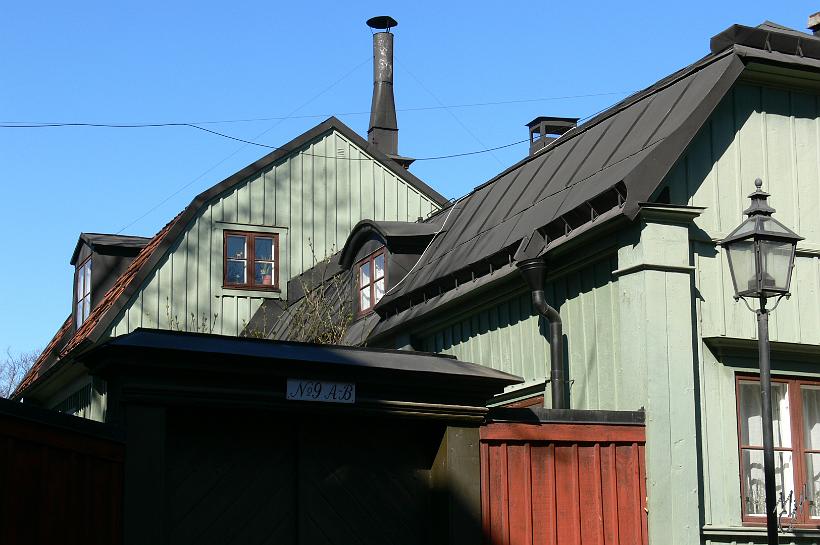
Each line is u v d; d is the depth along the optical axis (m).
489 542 12.12
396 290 19.16
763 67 14.20
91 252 26.86
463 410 12.19
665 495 12.74
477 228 17.89
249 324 25.39
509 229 16.28
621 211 13.08
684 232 13.30
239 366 10.96
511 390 15.67
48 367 26.33
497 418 12.45
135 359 10.54
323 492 11.80
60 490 9.36
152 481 10.52
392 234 19.67
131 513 10.34
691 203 13.76
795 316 14.22
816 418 14.15
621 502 12.71
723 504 13.23
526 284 15.29
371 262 20.94
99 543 9.91
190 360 10.73
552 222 14.42
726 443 13.39
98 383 21.88
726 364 13.59
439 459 12.24
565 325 14.68
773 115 14.61
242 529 11.37
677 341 13.06
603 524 12.59
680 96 14.42
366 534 11.97
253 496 11.49
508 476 12.38
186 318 25.28
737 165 14.18
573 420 12.70
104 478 10.07
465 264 16.72
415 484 12.32
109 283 26.62
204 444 11.30
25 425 8.95
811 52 14.67
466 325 17.16
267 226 26.67
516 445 12.50
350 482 11.98
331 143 27.80
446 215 20.36
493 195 18.55
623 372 13.21
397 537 12.14
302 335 21.77
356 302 21.50
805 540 13.64
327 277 25.23
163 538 10.70
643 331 12.95
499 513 12.25
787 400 14.02
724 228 13.90
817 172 14.80
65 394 25.19
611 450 12.78
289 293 25.92
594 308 14.12
